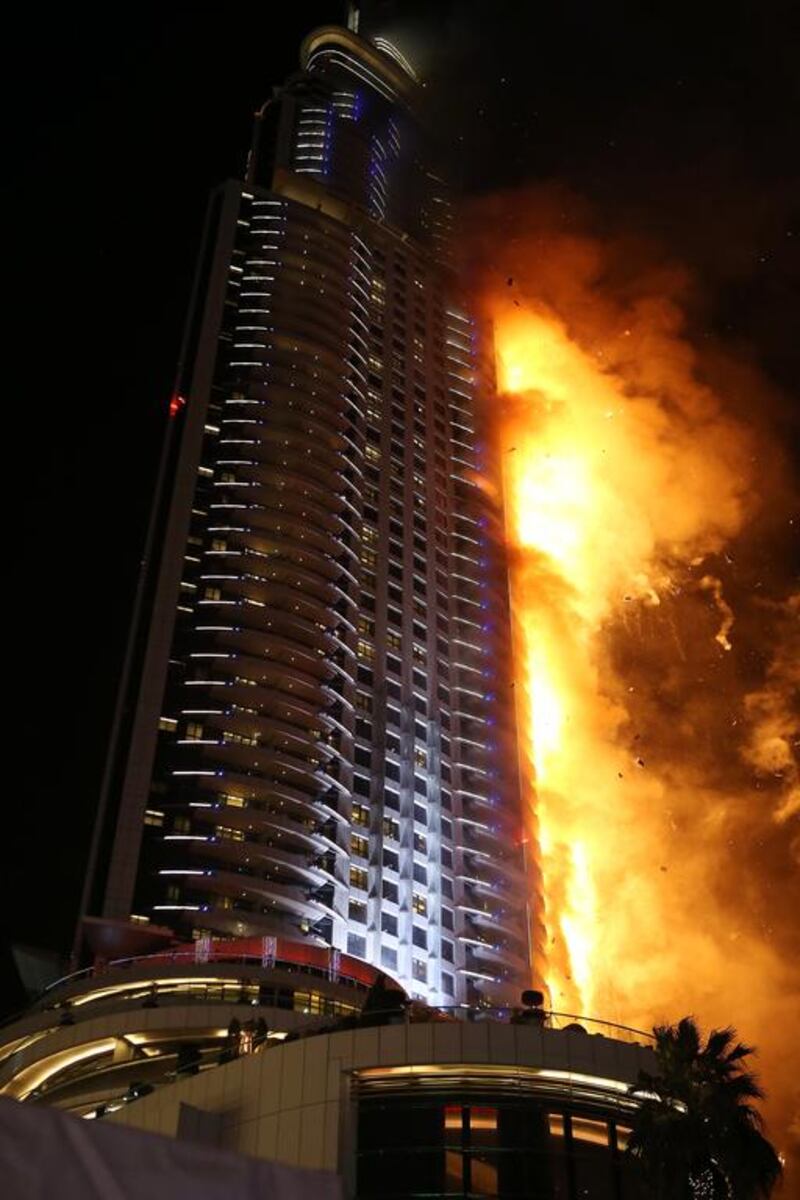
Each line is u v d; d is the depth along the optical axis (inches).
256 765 4756.4
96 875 4284.0
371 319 6934.1
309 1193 394.0
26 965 4153.5
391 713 5442.9
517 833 5438.0
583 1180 1750.7
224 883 4343.0
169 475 5502.0
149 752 4626.0
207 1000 3083.2
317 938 4466.0
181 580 5147.6
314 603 5275.6
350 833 4906.5
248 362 5999.0
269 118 7829.7
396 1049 1827.0
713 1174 1600.6
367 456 6259.8
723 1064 1689.2
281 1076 1841.8
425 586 6028.5
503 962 5002.5
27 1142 355.6
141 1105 1982.0
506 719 5792.3
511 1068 1815.9
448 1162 1738.4
